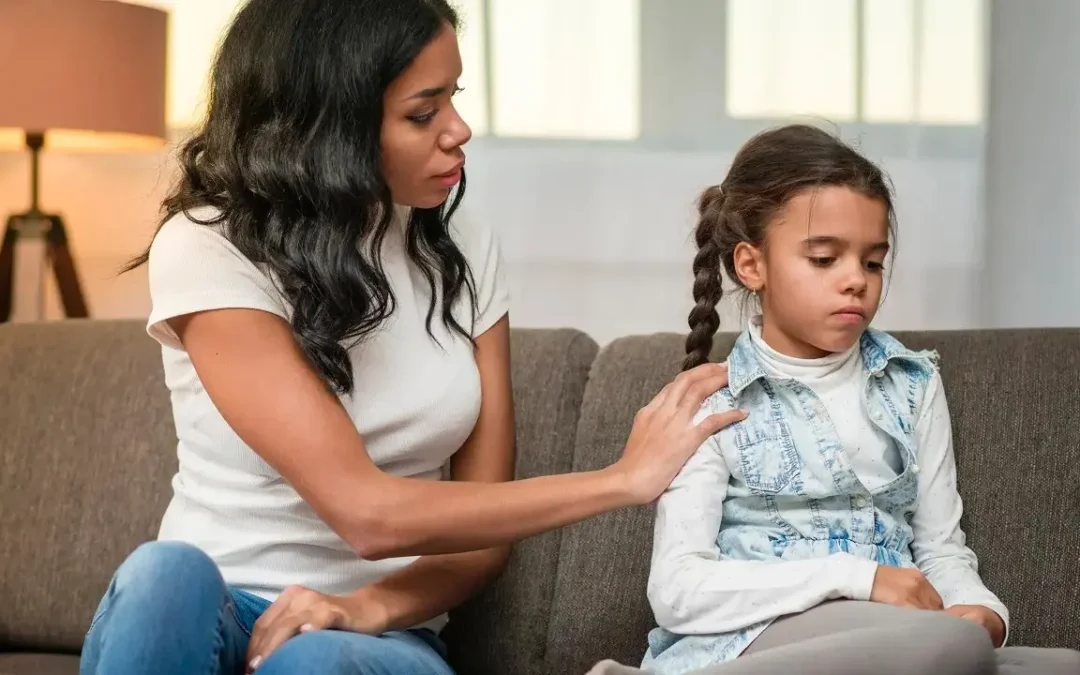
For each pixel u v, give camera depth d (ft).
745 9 9.68
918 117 9.64
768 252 4.47
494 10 9.80
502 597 5.11
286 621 3.79
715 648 4.00
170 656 3.34
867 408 4.45
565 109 9.77
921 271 9.67
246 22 4.25
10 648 5.71
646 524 5.03
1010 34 9.53
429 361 4.43
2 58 7.66
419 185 4.26
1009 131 9.55
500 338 4.76
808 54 9.68
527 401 5.43
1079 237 9.40
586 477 4.09
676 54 9.69
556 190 9.78
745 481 4.38
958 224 9.63
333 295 4.05
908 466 4.38
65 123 7.71
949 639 3.22
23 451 5.80
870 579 3.84
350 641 3.54
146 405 5.75
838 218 4.27
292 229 4.09
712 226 4.83
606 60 9.75
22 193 9.96
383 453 4.34
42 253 9.41
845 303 4.27
